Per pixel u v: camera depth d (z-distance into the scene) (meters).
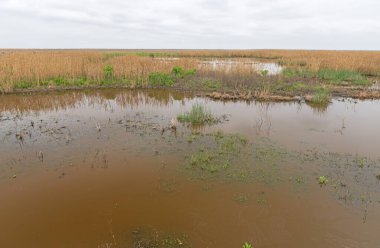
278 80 17.48
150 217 4.81
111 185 5.85
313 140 8.39
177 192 5.59
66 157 7.19
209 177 6.19
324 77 18.89
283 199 5.33
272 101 13.49
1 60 17.95
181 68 18.88
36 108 12.21
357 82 17.33
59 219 4.74
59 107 12.42
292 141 8.32
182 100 13.91
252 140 8.43
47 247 4.12
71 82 16.56
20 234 4.38
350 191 5.58
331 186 5.77
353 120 10.43
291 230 4.48
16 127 9.55
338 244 4.18
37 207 5.07
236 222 4.68
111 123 10.12
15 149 7.65
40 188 5.70
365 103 13.16
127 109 12.20
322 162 6.89
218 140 8.44
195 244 4.19
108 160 7.05
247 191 5.61
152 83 16.98
